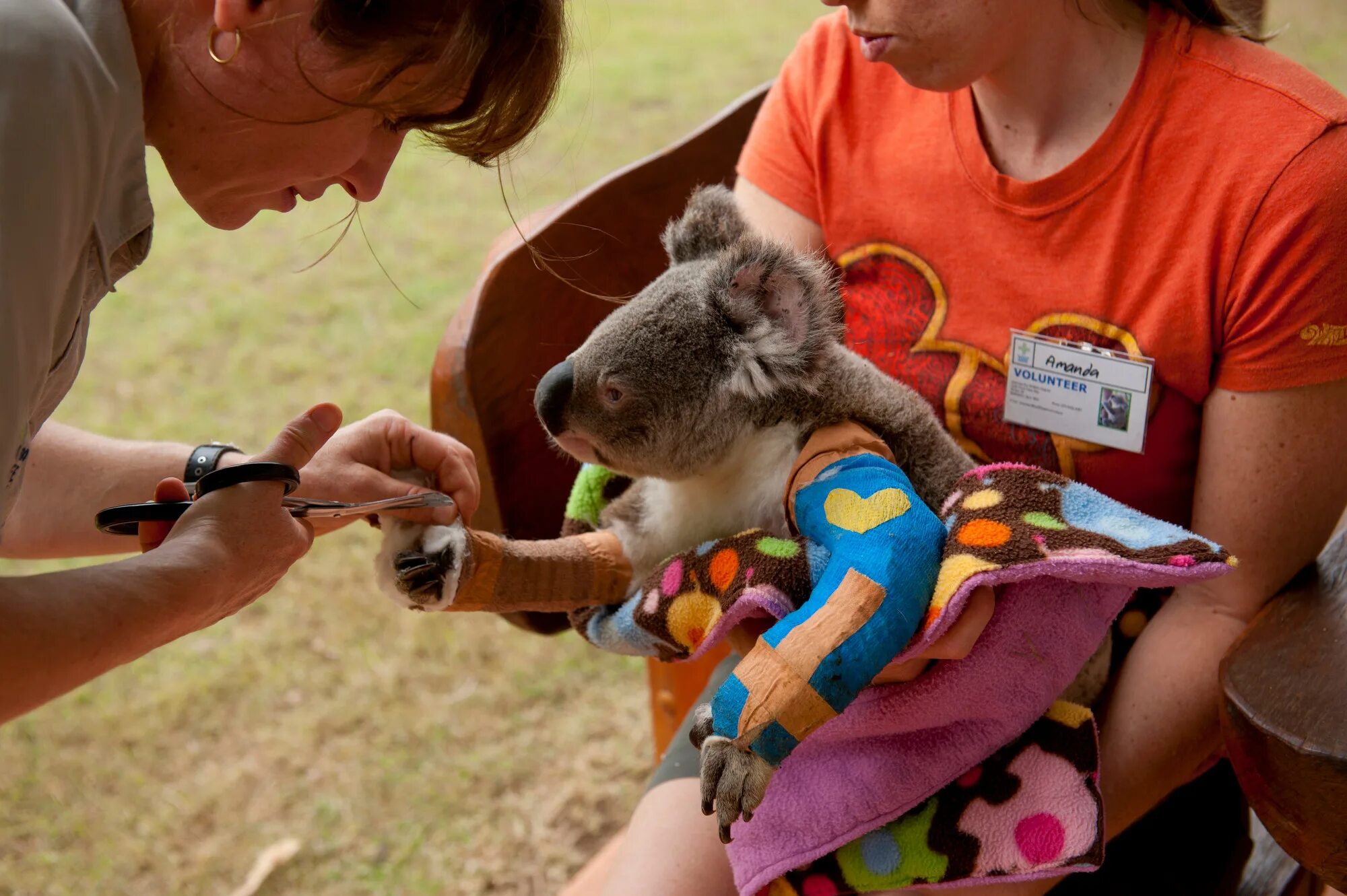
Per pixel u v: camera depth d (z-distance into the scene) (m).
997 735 1.42
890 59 1.55
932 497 1.48
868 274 1.85
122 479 1.57
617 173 2.02
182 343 4.52
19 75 0.94
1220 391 1.56
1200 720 1.53
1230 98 1.52
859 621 1.17
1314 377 1.48
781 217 1.92
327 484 1.46
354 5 1.01
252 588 1.20
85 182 1.01
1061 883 1.67
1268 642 1.38
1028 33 1.55
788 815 1.45
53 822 2.76
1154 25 1.58
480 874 2.66
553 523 2.04
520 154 1.41
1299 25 5.82
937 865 1.42
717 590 1.32
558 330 1.96
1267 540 1.54
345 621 3.34
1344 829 1.21
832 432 1.41
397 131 1.19
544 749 2.97
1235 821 1.75
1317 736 1.21
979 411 1.73
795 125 1.91
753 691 1.16
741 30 7.19
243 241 5.34
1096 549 1.26
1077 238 1.62
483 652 3.25
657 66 6.60
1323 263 1.45
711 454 1.47
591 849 2.72
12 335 0.96
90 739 2.98
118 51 1.04
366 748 2.96
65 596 1.01
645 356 1.43
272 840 2.72
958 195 1.72
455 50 1.05
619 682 3.18
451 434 1.85
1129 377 1.60
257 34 1.04
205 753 2.94
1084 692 1.61
